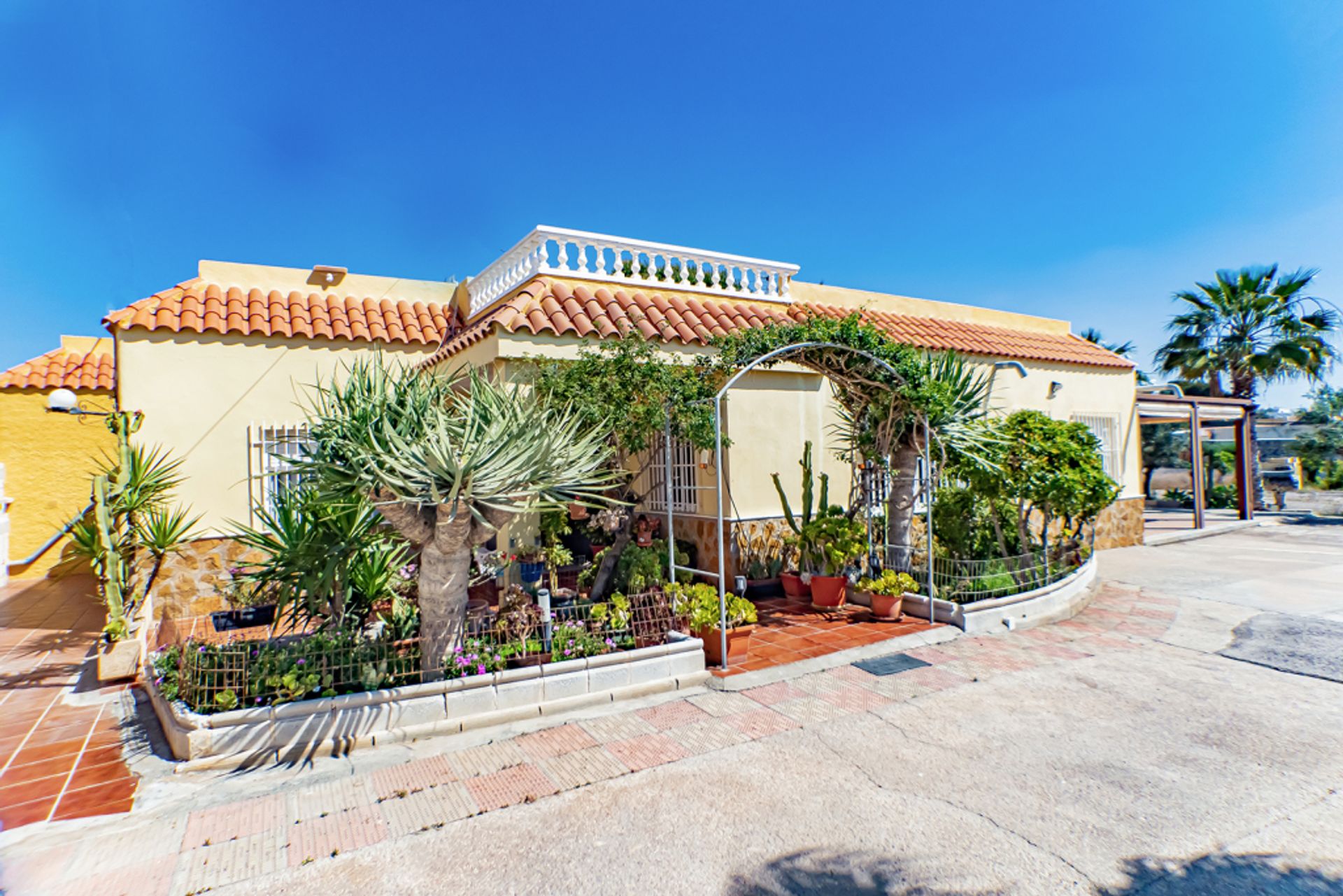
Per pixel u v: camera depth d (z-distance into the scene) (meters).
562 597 8.50
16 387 13.71
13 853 3.72
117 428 7.91
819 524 9.58
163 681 5.72
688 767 4.78
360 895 3.38
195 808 4.22
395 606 6.70
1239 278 22.69
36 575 13.69
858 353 8.15
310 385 10.76
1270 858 3.64
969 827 3.97
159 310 10.15
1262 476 28.73
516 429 5.49
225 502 10.07
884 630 8.27
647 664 6.27
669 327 9.93
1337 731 5.32
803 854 3.71
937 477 10.90
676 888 3.43
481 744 5.16
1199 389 24.77
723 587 6.88
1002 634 8.26
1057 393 15.02
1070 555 10.75
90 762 4.95
